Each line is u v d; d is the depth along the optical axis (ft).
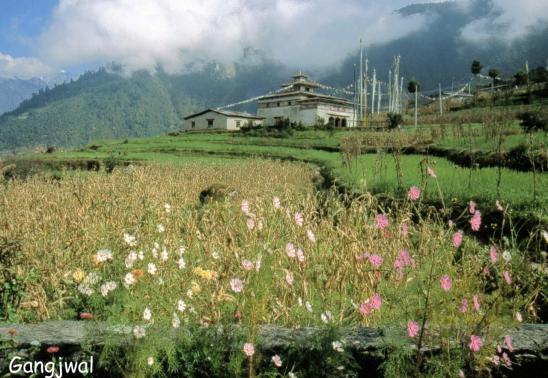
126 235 16.49
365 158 82.99
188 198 47.03
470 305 12.28
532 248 21.71
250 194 47.67
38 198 39.96
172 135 237.25
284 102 249.96
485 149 65.46
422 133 119.96
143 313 11.79
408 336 11.44
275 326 12.57
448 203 32.50
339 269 16.42
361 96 221.05
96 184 51.72
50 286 17.65
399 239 19.10
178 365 10.84
